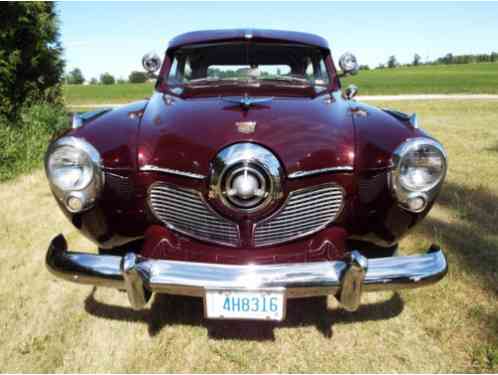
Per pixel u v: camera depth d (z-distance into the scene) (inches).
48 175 80.4
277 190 78.0
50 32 301.3
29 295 107.0
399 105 636.7
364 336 92.2
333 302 104.3
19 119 269.1
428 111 520.7
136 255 74.7
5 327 94.7
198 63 128.5
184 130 82.7
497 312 97.4
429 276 75.4
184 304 104.4
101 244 90.0
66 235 141.4
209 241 82.3
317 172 79.0
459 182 192.2
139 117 92.5
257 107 90.3
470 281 109.5
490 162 228.4
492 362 82.9
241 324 97.0
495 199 169.0
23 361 85.0
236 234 81.2
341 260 74.2
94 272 76.2
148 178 82.4
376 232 85.9
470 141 289.1
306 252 81.4
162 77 129.0
